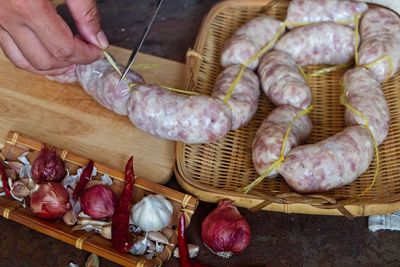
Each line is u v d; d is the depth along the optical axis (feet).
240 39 2.28
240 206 1.98
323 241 1.96
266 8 2.48
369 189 2.00
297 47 2.30
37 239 1.96
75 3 1.75
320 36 2.29
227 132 2.07
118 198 1.98
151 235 1.89
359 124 2.05
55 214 1.90
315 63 2.35
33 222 1.88
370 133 2.02
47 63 1.85
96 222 1.91
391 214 1.99
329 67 2.37
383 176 2.04
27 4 1.65
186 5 2.68
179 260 1.92
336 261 1.92
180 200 1.95
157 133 2.07
